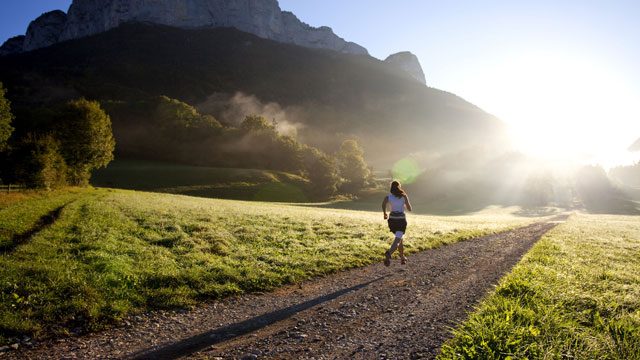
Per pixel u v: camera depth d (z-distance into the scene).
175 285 6.55
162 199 26.42
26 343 4.25
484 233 17.61
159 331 4.82
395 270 8.73
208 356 4.01
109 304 5.42
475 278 7.72
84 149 40.84
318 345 4.27
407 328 4.77
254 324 5.07
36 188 28.64
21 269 6.30
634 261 9.14
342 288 7.05
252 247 10.30
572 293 5.43
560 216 56.66
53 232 9.99
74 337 4.54
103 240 9.34
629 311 4.83
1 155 28.00
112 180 71.06
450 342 4.00
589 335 3.78
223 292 6.49
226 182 80.12
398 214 7.94
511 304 4.75
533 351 3.38
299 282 7.51
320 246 10.83
